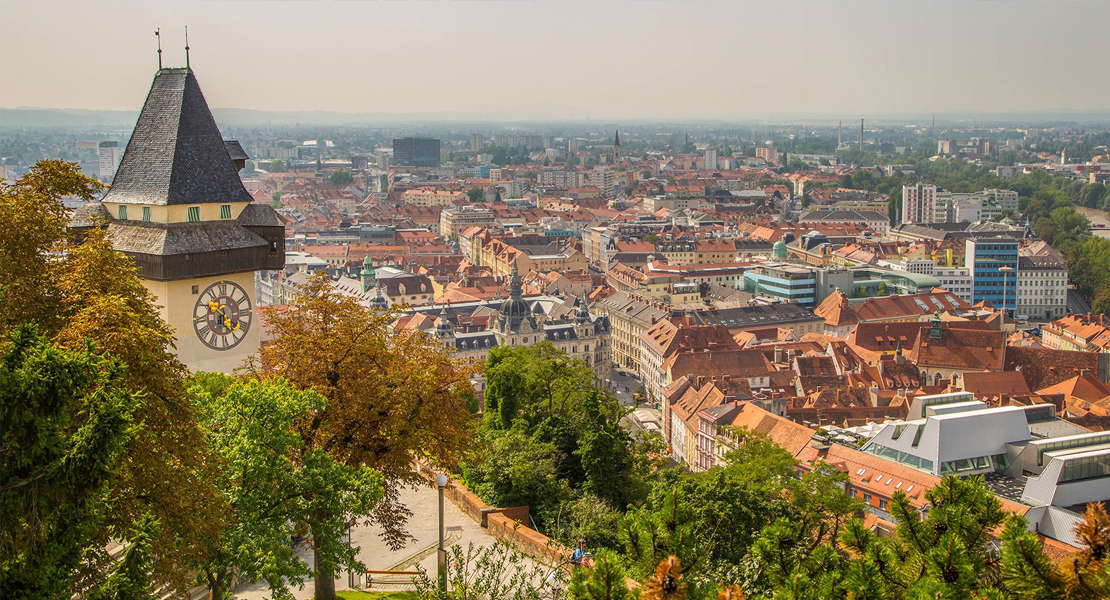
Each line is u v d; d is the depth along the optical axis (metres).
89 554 56.72
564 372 140.38
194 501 62.28
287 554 67.25
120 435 52.66
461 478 111.38
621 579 46.19
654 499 107.38
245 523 66.88
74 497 52.28
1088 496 161.00
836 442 199.62
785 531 56.41
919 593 49.84
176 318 114.88
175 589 67.81
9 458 51.84
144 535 55.47
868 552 53.28
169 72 120.62
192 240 114.62
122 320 62.19
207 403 74.56
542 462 108.12
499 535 93.88
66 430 55.19
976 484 56.31
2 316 61.22
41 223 68.00
